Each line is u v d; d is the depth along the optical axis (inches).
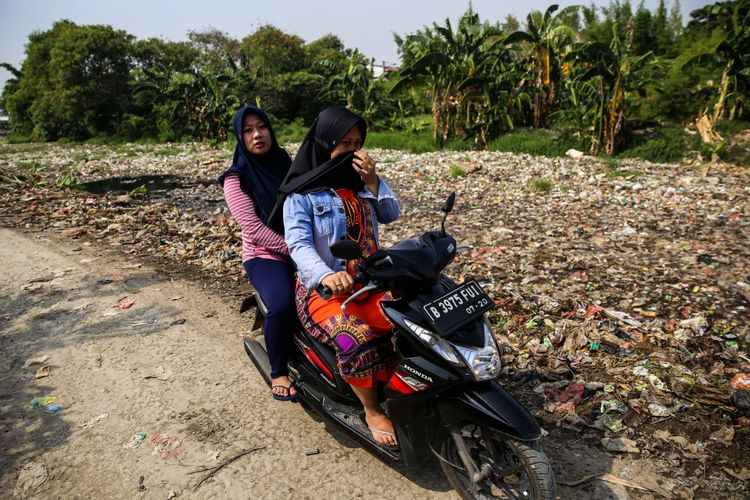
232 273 226.4
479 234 274.8
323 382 114.3
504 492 97.8
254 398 139.8
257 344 142.0
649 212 309.1
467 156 589.9
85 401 139.3
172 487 109.4
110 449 121.0
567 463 111.8
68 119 1409.9
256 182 125.5
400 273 89.1
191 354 161.6
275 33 1476.4
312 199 104.0
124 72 1435.8
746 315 170.9
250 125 123.7
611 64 561.3
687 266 215.8
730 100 618.5
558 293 189.0
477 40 689.0
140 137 1310.3
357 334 100.6
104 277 222.7
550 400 132.4
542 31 721.6
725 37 626.8
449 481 106.0
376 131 1021.8
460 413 90.5
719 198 338.0
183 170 641.0
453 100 723.4
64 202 376.5
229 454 119.0
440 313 87.8
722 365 142.9
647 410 126.8
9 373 153.3
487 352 88.4
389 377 103.8
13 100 1689.2
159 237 279.9
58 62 1386.6
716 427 120.3
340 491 107.7
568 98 660.1
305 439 123.7
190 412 134.3
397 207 114.6
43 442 123.6
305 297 111.0
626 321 167.2
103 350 164.4
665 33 836.6
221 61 1615.4
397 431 100.0
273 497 106.4
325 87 1091.3
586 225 285.7
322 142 104.9
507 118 682.8
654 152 549.6
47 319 185.6
